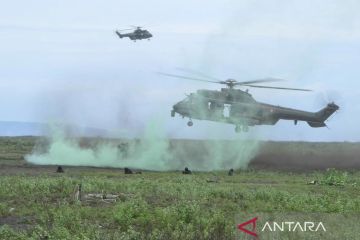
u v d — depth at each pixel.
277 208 28.38
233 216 25.20
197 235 21.31
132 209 25.98
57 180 37.47
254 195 33.84
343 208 28.39
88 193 33.28
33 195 32.28
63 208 27.17
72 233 21.94
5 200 30.62
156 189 35.78
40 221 24.92
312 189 41.50
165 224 23.53
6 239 20.66
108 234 21.89
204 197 32.34
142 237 21.36
